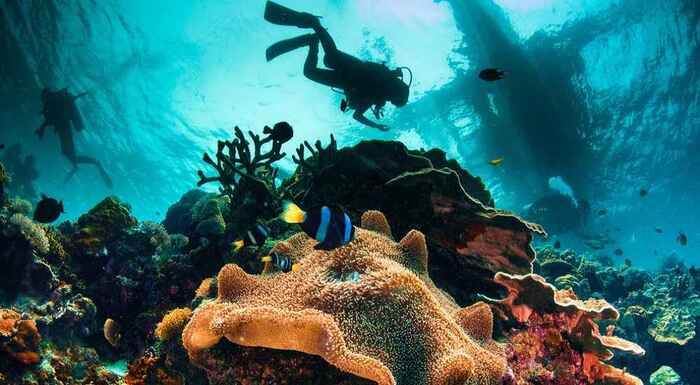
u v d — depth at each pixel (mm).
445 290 3896
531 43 19328
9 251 4074
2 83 23562
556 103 19859
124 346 4301
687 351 8031
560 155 21406
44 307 4012
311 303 2430
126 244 5176
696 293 9758
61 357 3646
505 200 27312
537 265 8578
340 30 20719
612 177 25625
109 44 22391
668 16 18812
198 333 2424
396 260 2910
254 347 2518
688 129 24062
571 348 3160
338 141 25375
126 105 26359
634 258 43344
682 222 37562
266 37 21547
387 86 8969
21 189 22266
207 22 21172
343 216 2299
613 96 21688
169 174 34250
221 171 5098
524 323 3412
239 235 4414
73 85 24734
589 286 9336
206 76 23688
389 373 1968
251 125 26438
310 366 2461
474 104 20297
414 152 5160
